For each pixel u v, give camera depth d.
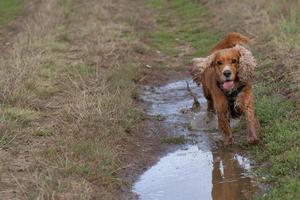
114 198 9.88
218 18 23.89
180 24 24.95
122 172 10.95
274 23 19.23
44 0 29.38
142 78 17.06
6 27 25.58
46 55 18.08
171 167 11.27
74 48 19.86
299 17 19.22
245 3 23.28
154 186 10.45
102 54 18.89
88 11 26.27
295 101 12.67
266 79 14.72
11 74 14.85
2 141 11.45
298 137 10.97
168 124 13.62
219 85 11.83
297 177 9.72
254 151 11.36
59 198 9.34
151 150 12.11
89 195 9.59
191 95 14.70
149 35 23.23
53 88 15.09
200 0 27.98
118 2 30.64
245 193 9.91
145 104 15.16
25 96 13.82
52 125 12.55
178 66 18.72
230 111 12.02
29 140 11.77
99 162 10.73
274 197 9.22
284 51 15.77
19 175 10.20
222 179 10.56
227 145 11.98
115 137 12.05
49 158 10.80
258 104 12.83
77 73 16.05
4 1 32.53
